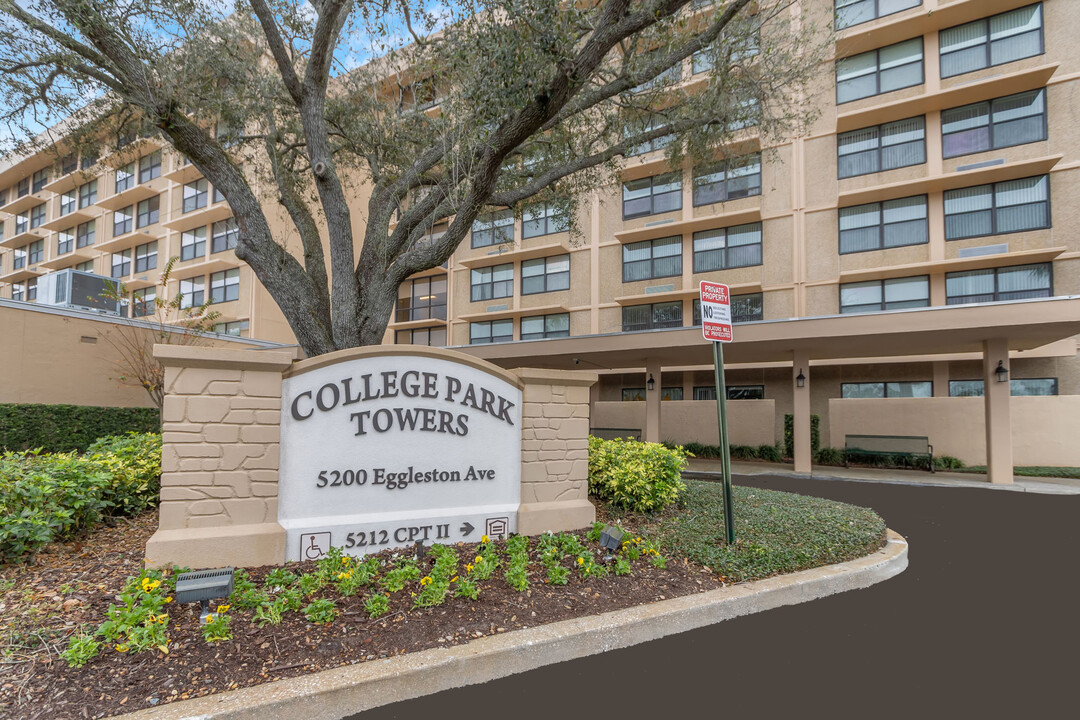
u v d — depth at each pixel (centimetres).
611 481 635
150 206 2714
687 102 1001
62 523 438
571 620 371
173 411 405
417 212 805
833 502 762
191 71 824
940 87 1599
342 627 332
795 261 1795
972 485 1221
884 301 1684
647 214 2086
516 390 542
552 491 559
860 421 1675
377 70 1037
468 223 754
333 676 287
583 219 2212
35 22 656
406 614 352
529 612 373
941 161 1603
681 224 1944
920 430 1590
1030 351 1528
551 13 615
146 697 263
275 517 426
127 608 317
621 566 446
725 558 486
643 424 1981
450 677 307
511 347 1664
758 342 1339
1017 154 1520
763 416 1797
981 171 1512
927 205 1634
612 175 1207
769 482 1274
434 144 927
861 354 1533
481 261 2398
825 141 1770
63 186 3041
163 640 299
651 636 381
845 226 1747
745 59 1002
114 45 657
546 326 2281
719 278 1938
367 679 286
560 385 571
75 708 253
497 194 874
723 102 968
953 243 1596
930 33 1622
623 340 1474
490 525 509
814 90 1755
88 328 1270
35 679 270
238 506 416
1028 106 1521
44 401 1188
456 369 507
